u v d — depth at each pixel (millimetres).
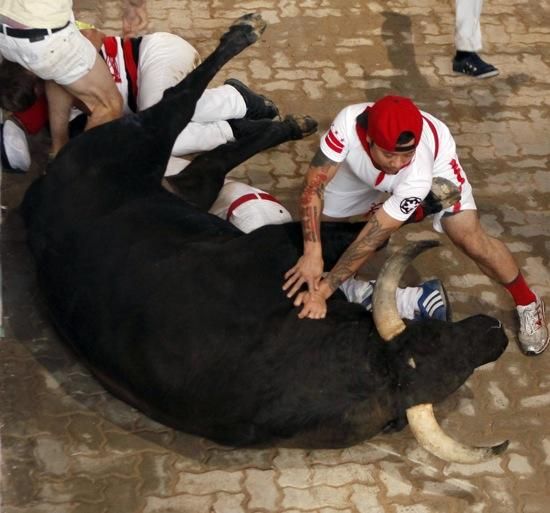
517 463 13250
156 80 15906
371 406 11445
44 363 13984
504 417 13789
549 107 18938
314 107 18438
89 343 12500
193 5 20641
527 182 17359
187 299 12023
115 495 12570
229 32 14664
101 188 13359
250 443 11992
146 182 13672
